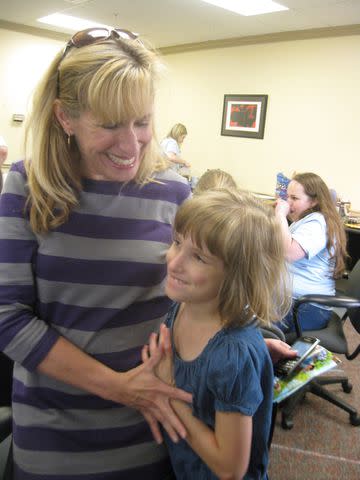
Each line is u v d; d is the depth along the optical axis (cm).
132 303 82
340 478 179
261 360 74
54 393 82
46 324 79
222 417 70
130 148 72
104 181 79
